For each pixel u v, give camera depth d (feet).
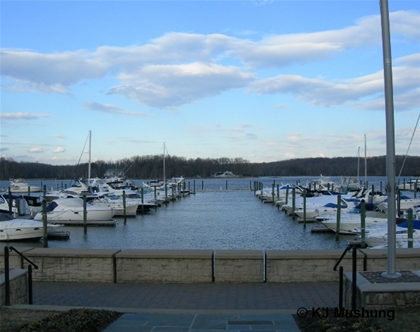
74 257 35.53
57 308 25.71
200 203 198.29
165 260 34.91
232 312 25.00
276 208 168.96
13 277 27.58
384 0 25.49
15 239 87.66
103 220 117.70
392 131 25.11
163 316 24.25
